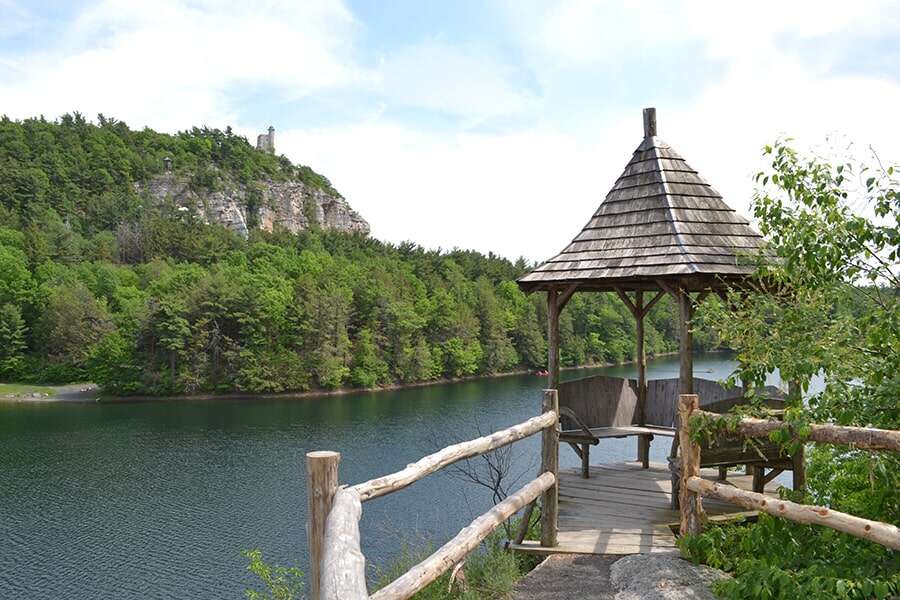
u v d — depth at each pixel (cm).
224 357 5569
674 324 7775
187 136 15712
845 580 359
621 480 743
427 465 348
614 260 662
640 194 709
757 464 577
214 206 12950
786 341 474
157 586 1827
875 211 487
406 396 5222
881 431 370
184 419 4253
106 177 12200
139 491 2672
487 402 4750
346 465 2881
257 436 3650
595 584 467
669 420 791
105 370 5412
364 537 1853
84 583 1855
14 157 11700
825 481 557
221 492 2655
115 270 7925
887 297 493
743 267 612
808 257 492
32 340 6562
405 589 310
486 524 405
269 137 16838
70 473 2934
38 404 5012
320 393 5516
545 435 543
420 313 6712
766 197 530
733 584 402
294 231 13775
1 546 2122
